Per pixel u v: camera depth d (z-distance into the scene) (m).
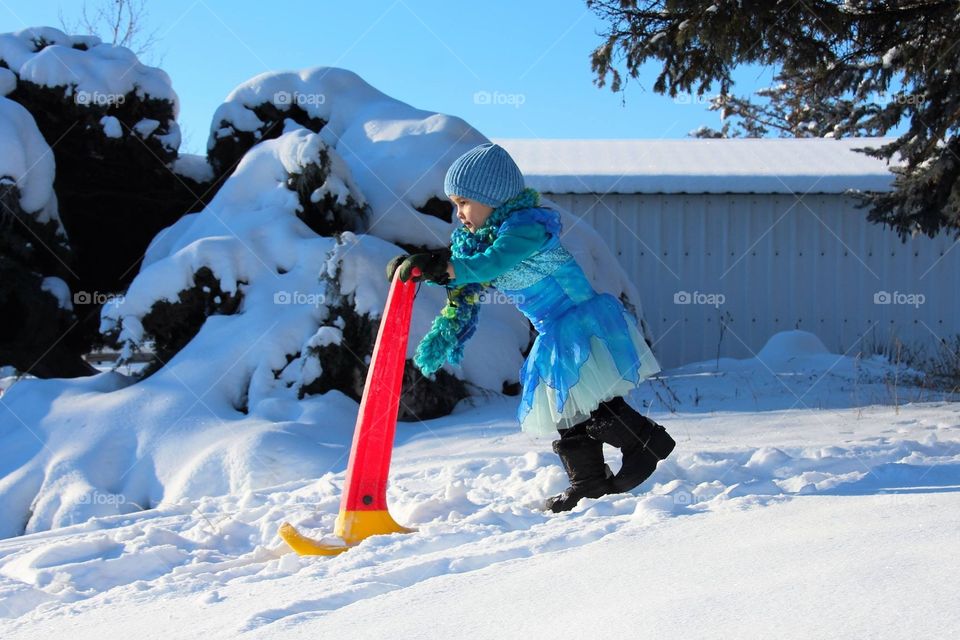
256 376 8.05
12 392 8.26
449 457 6.59
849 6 8.34
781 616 1.79
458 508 3.98
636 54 8.59
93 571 3.57
